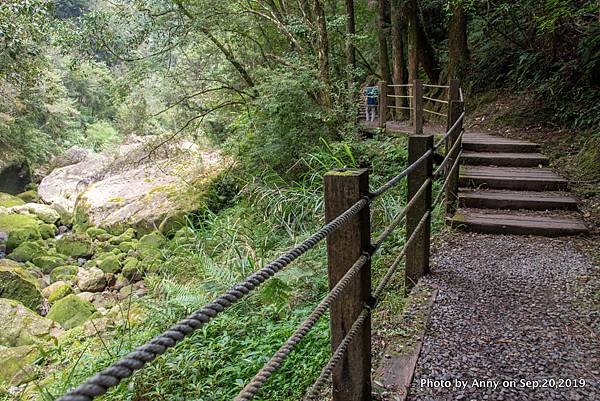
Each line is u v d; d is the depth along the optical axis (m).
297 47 8.69
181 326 0.91
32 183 17.00
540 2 7.89
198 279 5.38
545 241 4.07
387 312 2.89
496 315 2.77
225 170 10.32
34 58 8.34
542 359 2.29
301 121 8.11
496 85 9.62
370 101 10.98
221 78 9.98
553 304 2.88
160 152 11.20
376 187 6.00
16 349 5.14
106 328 4.91
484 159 5.92
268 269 1.21
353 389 1.95
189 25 8.40
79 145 20.11
